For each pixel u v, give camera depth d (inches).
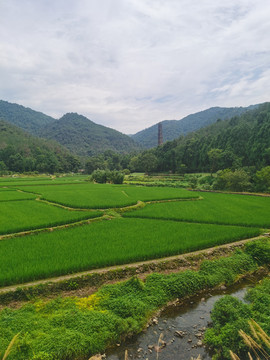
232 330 356.2
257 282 569.3
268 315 393.4
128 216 1063.6
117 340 366.9
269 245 693.9
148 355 343.6
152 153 5629.9
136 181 3516.2
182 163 4658.0
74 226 893.2
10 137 6535.4
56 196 1547.7
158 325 407.5
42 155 5575.8
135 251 605.3
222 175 2253.9
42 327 360.2
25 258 551.5
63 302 430.0
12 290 440.5
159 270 563.2
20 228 792.3
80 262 533.0
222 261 606.2
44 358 306.8
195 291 510.9
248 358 328.5
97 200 1379.2
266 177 1950.1
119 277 524.7
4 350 308.8
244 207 1272.1
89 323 372.8
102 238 709.3
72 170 6284.5
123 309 414.6
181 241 690.2
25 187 2165.4
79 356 330.3
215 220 957.2
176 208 1234.6
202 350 355.6
